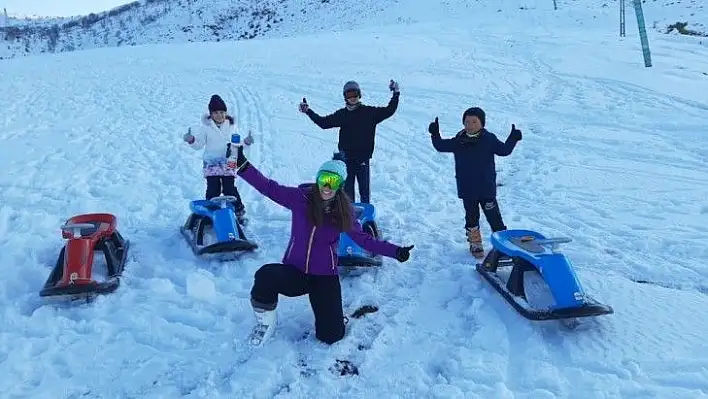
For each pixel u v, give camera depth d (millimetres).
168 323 4461
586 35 25516
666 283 5117
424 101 13914
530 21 34719
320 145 10594
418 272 5367
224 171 6391
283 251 5867
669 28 27312
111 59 23281
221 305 4789
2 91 16188
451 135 11016
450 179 8531
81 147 10375
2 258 5621
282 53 22328
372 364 4004
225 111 6457
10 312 4586
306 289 4254
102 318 4555
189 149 10352
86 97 15359
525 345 4137
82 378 3842
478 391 3652
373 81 16500
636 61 17797
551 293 4328
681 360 3896
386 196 7801
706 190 7496
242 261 5578
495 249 5051
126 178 8555
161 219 6902
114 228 5492
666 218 6617
